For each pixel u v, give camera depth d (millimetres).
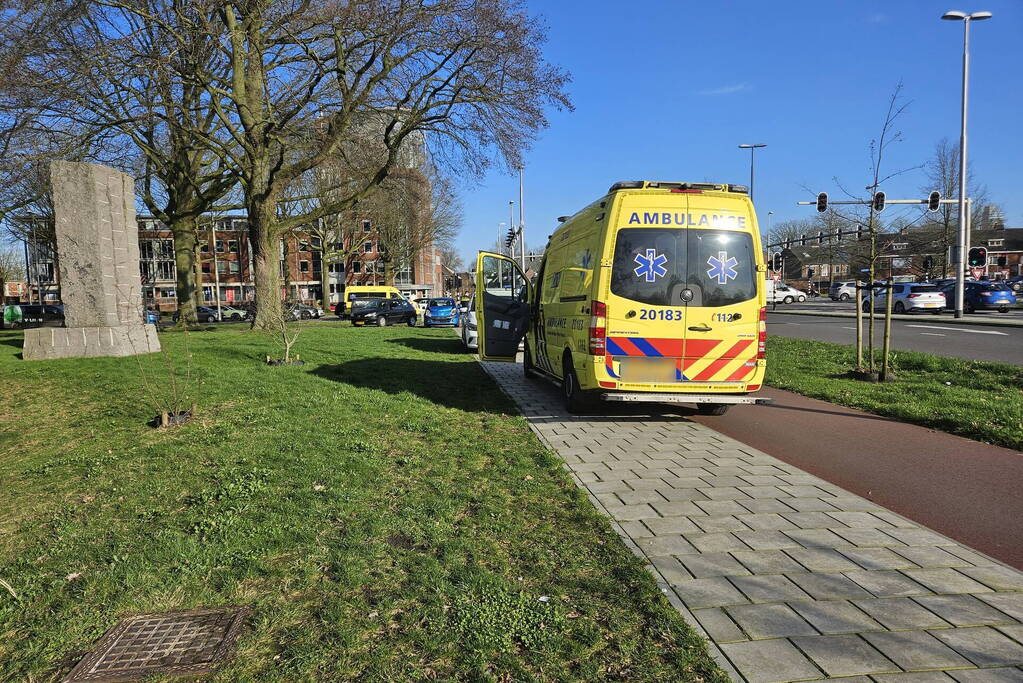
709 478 5141
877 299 34906
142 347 13008
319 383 9297
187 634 2797
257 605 3020
